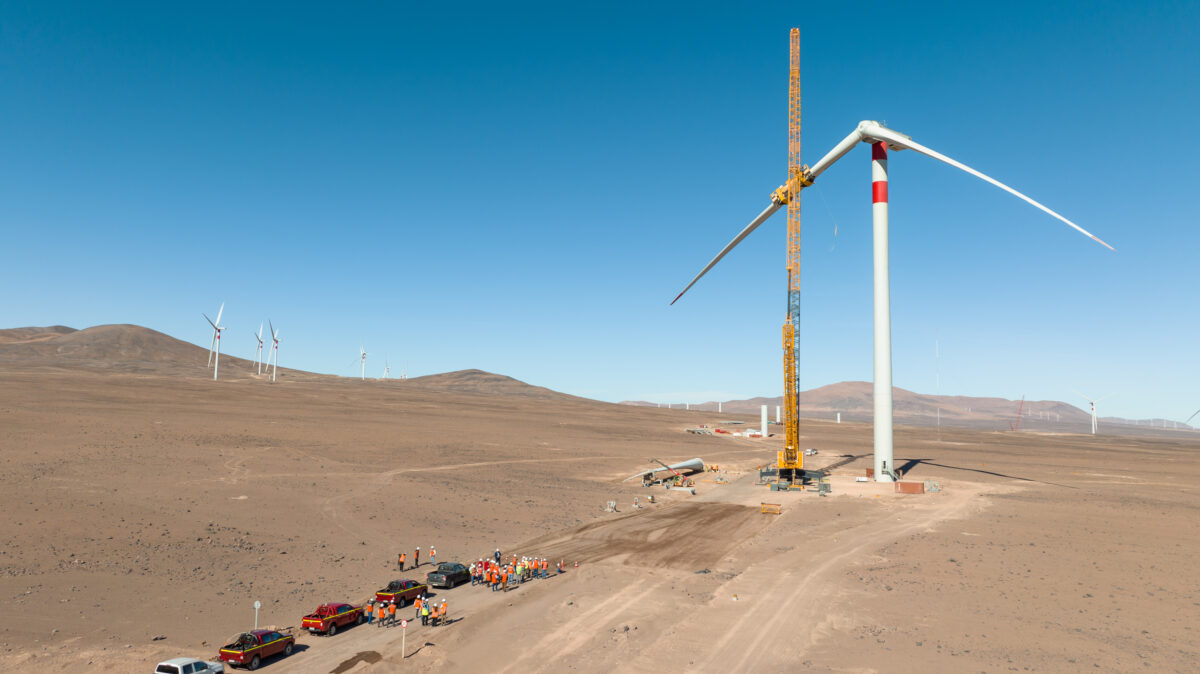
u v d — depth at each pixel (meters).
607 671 31.11
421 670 30.83
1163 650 33.47
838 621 37.72
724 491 89.69
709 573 47.88
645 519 69.00
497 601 41.22
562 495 81.44
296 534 55.81
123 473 71.25
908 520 67.81
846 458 134.12
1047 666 31.62
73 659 30.70
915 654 33.06
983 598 41.69
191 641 33.69
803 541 58.31
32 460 72.00
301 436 108.81
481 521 65.00
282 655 32.09
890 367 97.75
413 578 46.16
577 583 45.19
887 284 97.69
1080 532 61.09
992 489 90.62
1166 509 74.31
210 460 83.00
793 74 108.31
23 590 39.00
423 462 98.06
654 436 165.12
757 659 32.53
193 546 50.25
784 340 101.75
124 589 40.62
